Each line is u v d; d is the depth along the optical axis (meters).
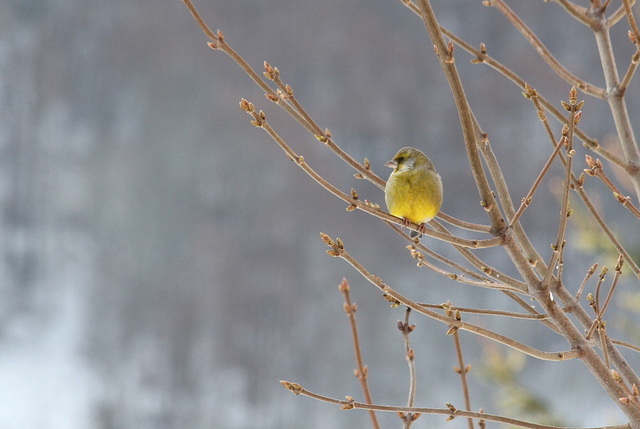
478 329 3.65
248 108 3.71
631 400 3.54
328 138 3.90
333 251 3.66
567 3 4.24
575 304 3.87
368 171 3.96
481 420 4.09
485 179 3.79
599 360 3.71
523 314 3.77
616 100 4.16
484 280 3.87
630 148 4.12
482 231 3.91
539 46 4.20
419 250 3.97
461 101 3.67
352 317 4.07
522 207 3.83
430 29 3.58
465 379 4.15
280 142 3.78
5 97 56.78
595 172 3.94
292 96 3.86
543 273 4.04
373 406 3.56
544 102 4.09
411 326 4.07
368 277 3.65
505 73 4.04
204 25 3.69
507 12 4.27
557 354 3.68
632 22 3.98
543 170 3.79
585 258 32.91
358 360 4.00
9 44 60.06
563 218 3.69
